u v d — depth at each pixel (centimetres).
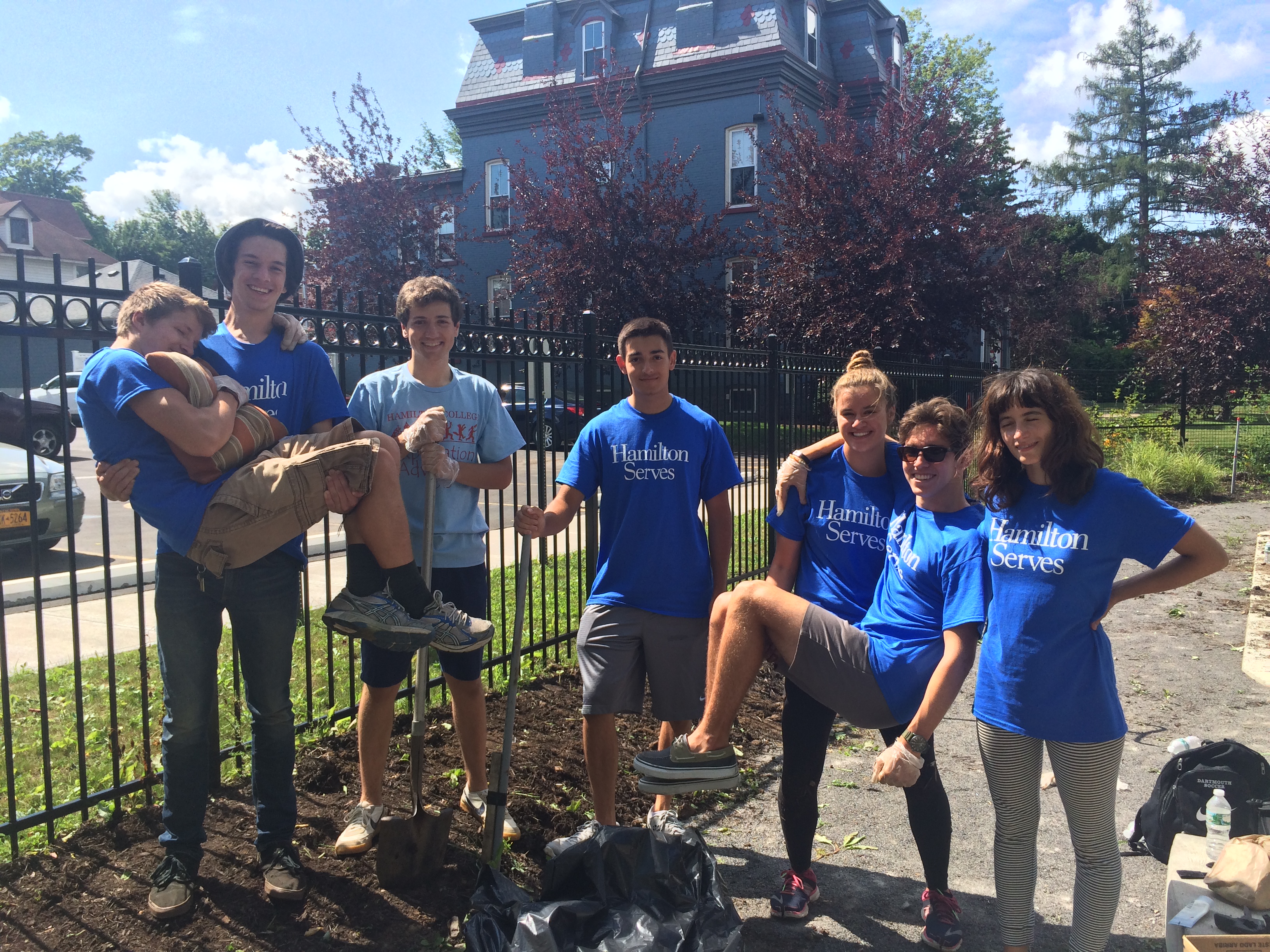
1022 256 1603
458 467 296
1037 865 326
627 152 1889
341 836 302
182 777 265
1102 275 3562
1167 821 311
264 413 261
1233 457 1420
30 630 569
